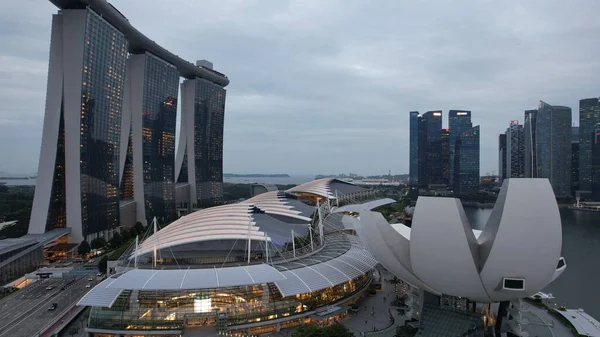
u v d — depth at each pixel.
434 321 80.44
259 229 125.81
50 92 189.00
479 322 76.00
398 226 105.75
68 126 190.25
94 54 199.50
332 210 192.50
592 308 122.62
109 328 86.44
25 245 153.12
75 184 191.38
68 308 110.38
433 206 69.06
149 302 87.81
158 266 103.69
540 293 121.81
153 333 85.81
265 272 90.69
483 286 70.25
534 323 94.44
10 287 132.12
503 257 66.25
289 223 156.88
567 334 90.44
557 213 64.25
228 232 109.12
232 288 91.00
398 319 94.81
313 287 92.69
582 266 176.25
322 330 77.00
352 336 79.19
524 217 64.62
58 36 189.62
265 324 90.38
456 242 67.88
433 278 73.25
